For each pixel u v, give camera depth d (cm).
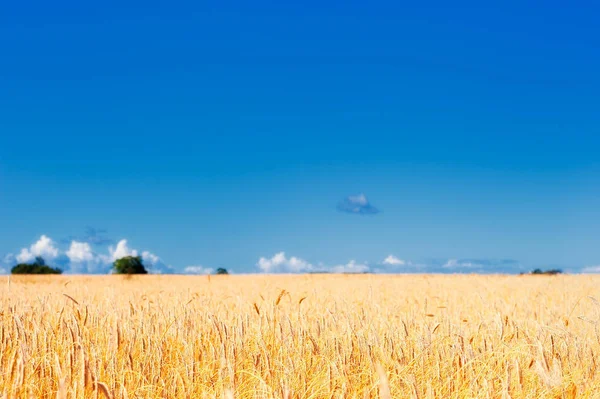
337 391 552
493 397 523
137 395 571
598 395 557
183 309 977
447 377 610
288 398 455
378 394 564
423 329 786
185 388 591
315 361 659
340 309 1022
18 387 545
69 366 558
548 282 2458
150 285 2822
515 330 738
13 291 1819
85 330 800
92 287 2461
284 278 4212
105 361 662
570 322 1020
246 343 746
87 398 528
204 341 769
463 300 1553
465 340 746
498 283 2480
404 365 620
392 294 1791
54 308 1042
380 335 786
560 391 555
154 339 754
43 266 8169
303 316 911
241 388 591
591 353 670
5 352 682
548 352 620
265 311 888
